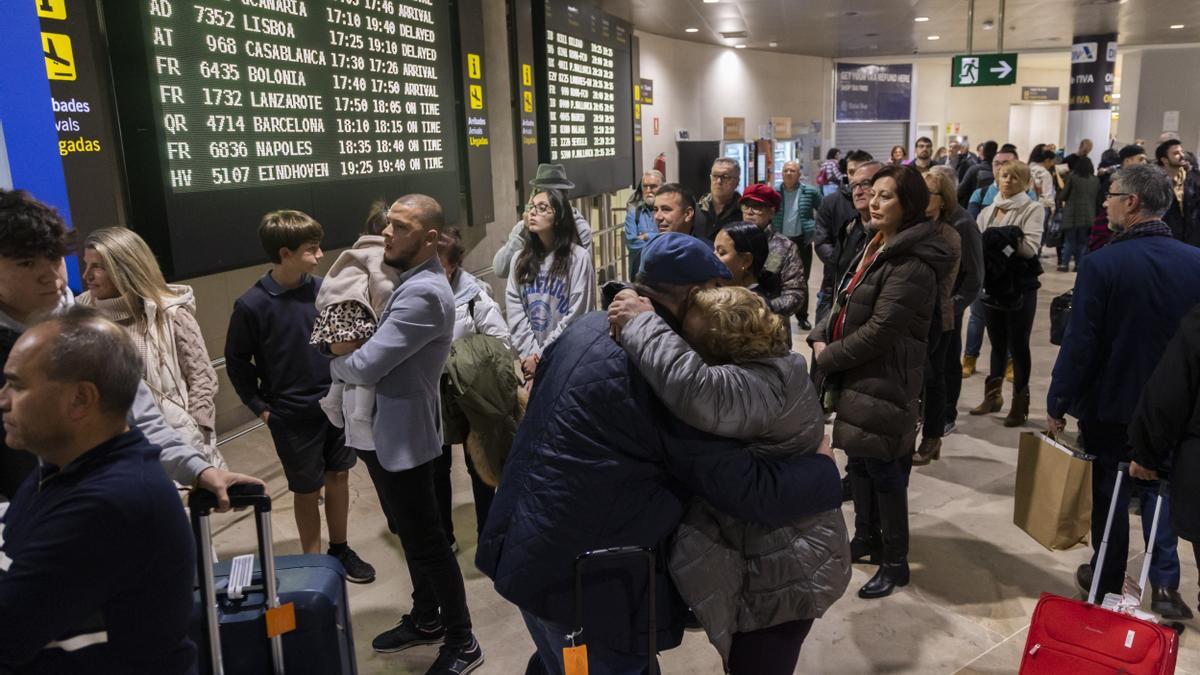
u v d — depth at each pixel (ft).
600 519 5.21
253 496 5.39
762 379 5.26
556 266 11.44
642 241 18.71
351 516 12.34
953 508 12.32
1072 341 8.68
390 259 7.65
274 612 5.63
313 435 9.77
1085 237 33.27
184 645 4.40
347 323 7.56
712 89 50.24
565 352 5.51
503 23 24.00
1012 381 17.72
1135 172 8.48
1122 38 53.01
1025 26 46.01
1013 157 23.57
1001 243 15.07
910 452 9.45
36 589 3.79
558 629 5.47
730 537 5.60
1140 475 7.72
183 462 5.39
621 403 5.16
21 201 5.29
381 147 16.78
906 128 69.31
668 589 5.58
